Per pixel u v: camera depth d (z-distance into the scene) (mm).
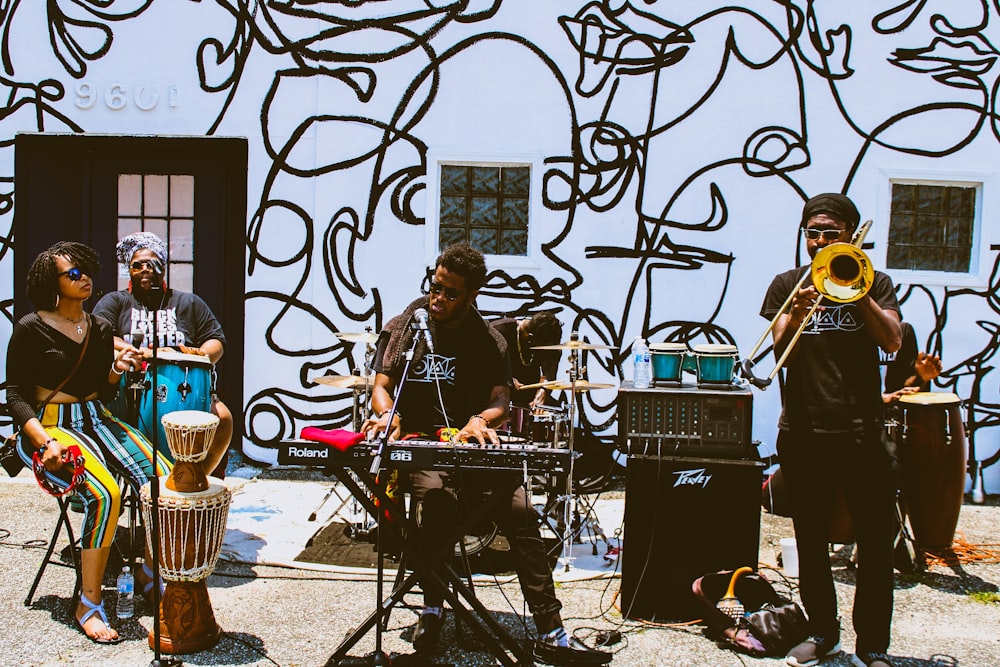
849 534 4430
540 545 3262
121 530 4562
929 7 5848
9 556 4203
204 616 3311
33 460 3494
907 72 5875
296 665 3182
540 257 5934
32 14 5957
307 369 5961
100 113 5969
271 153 5938
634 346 4684
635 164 5902
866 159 5895
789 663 3236
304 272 5949
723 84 5887
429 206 5934
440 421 3385
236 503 5180
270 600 3787
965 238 6004
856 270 2977
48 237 6047
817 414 3191
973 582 4203
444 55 5902
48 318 3670
